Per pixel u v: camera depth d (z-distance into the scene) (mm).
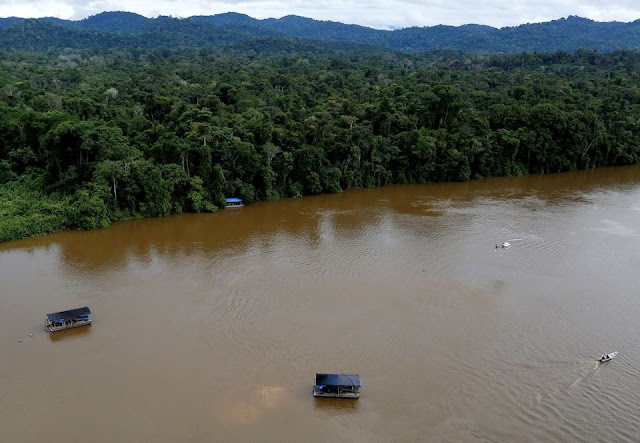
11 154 97250
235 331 56219
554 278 69312
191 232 85875
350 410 44562
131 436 41406
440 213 97375
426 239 83188
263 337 55156
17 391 46375
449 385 47844
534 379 48812
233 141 101375
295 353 52438
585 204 103938
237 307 61094
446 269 71750
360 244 81000
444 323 58125
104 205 87625
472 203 104688
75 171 91750
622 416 44156
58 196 90750
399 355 52312
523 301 63156
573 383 48250
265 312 60125
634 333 56562
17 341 53750
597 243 81750
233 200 100812
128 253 76500
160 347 53188
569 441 41469
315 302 62469
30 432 41656
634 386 47875
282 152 107812
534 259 75375
